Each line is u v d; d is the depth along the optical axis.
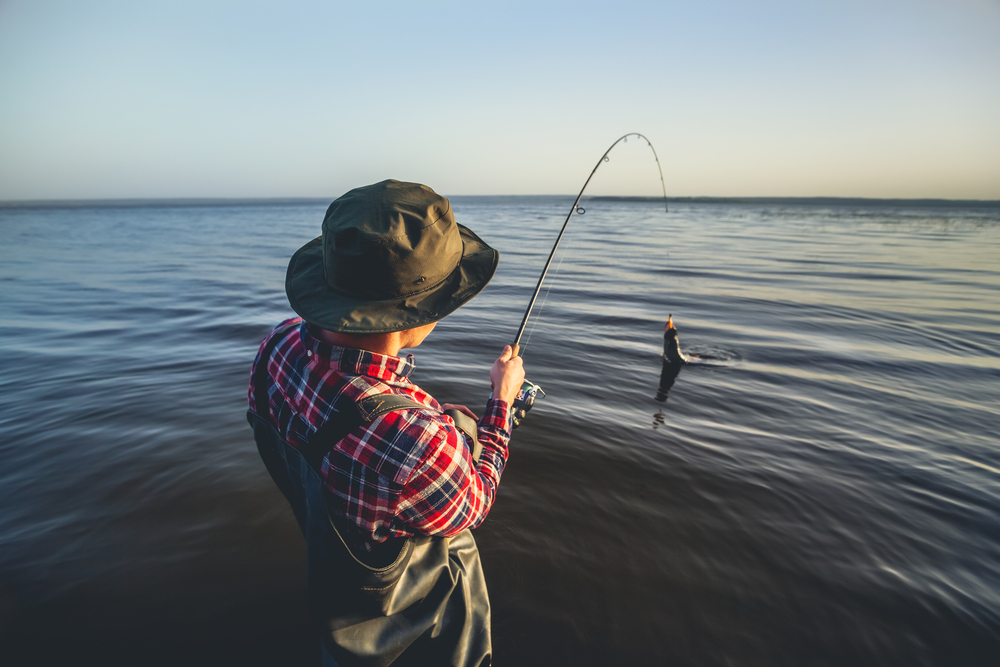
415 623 0.88
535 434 3.30
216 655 1.62
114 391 3.98
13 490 2.55
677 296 9.32
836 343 6.04
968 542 2.28
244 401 3.78
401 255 0.70
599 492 2.63
